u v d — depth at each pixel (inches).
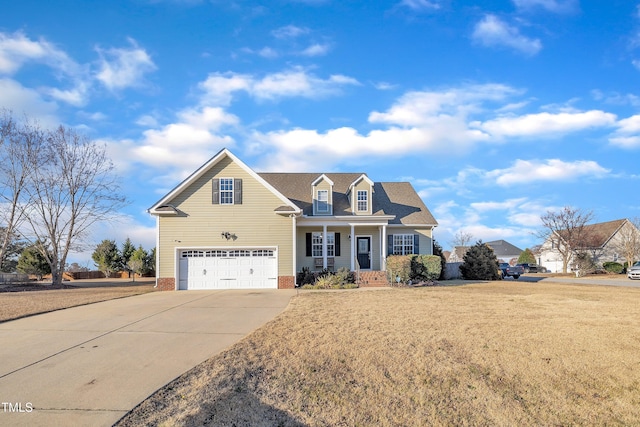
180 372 297.3
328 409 248.8
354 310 545.0
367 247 1071.0
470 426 234.7
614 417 246.2
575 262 1755.7
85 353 344.2
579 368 318.0
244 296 725.3
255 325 458.6
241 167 916.6
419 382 291.0
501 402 263.3
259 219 908.6
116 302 656.4
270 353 342.6
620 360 333.4
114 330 431.5
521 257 2561.5
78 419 223.9
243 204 909.8
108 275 1863.9
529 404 261.7
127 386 270.4
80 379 283.0
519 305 591.8
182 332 422.3
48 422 219.8
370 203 1050.1
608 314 517.0
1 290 980.6
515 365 323.6
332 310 545.3
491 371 312.2
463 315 507.8
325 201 1034.1
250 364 314.7
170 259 890.1
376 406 254.7
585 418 245.1
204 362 318.7
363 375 301.0
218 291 831.7
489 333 413.1
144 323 469.1
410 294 737.6
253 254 908.6
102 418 225.5
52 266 1159.0
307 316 498.9
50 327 446.9
